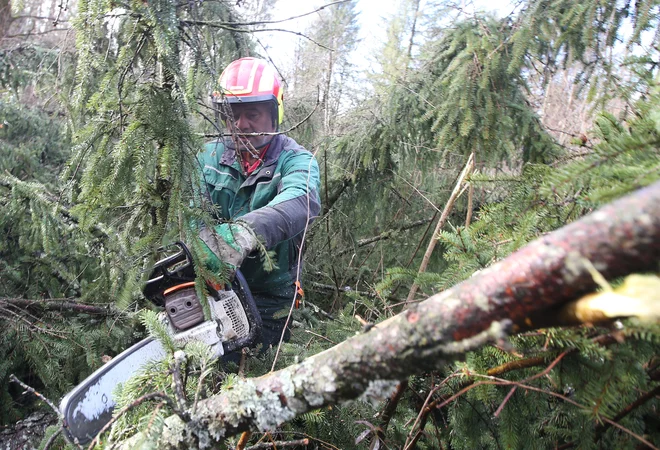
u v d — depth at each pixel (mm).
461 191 1991
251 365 1742
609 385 928
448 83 2949
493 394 1099
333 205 3596
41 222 2398
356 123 3518
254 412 862
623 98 1667
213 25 1710
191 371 1128
